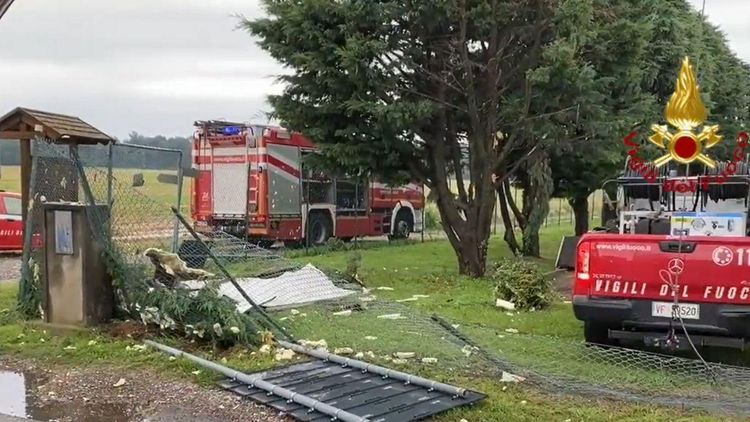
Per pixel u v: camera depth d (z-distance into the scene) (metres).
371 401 5.16
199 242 7.69
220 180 18.09
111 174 7.72
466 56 11.45
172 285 7.36
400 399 5.21
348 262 12.10
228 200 17.98
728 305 5.89
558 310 9.14
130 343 6.84
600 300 6.32
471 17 11.11
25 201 8.74
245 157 17.72
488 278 12.12
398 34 11.45
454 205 12.48
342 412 4.83
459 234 12.56
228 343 6.68
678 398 5.33
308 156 12.27
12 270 13.88
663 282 6.09
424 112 10.98
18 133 8.54
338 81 11.10
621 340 6.93
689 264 6.00
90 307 7.36
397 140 11.74
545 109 11.66
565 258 13.24
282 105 11.64
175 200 10.85
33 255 8.19
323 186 19.55
